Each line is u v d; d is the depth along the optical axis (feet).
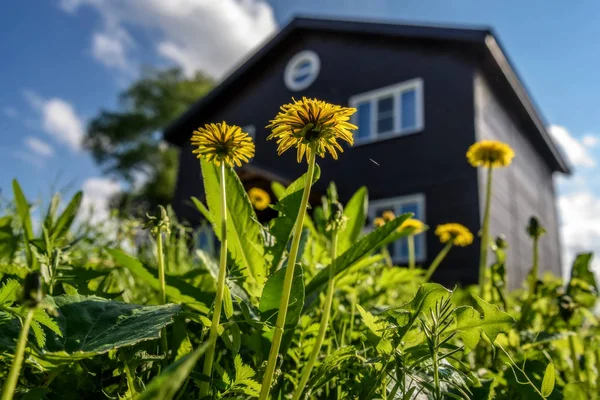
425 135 31.40
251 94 44.62
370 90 35.73
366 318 2.33
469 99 30.17
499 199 32.09
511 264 32.68
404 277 5.32
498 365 3.55
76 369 2.06
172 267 5.32
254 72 44.86
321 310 3.70
